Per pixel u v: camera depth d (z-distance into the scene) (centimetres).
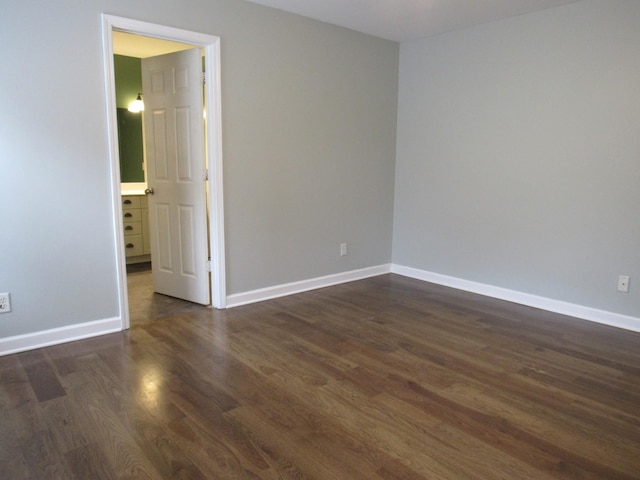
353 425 206
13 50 255
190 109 349
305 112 394
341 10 360
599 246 340
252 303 381
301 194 404
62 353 277
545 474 175
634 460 183
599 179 335
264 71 362
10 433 196
